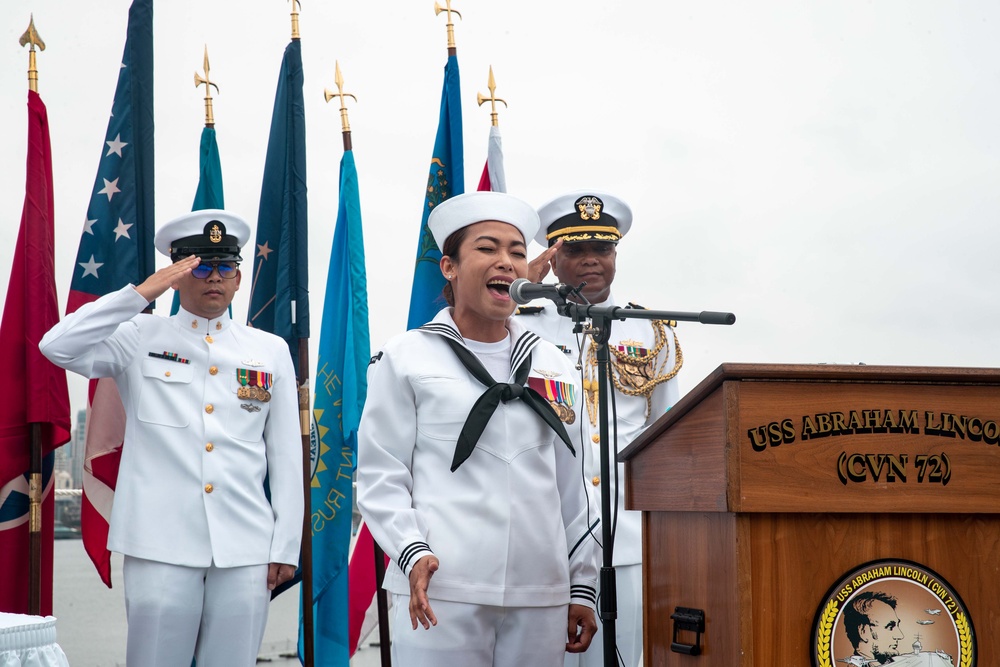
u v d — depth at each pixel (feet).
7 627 10.77
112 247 24.77
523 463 15.66
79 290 24.38
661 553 14.58
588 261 23.40
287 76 26.55
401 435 15.93
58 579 38.47
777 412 11.78
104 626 33.06
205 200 26.40
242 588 21.31
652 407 23.24
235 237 23.20
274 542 21.94
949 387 12.01
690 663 13.29
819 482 11.74
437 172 26.91
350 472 25.66
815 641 11.58
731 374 11.65
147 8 25.84
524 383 16.08
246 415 22.38
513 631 15.40
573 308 15.11
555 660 15.60
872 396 11.91
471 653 15.11
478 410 15.47
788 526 11.78
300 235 25.91
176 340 22.43
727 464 11.67
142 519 21.03
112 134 25.18
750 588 11.62
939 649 11.78
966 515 12.03
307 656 24.17
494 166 27.66
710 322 13.76
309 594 24.41
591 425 22.20
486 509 15.31
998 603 11.93
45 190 24.00
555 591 15.62
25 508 23.45
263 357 23.02
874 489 11.80
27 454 23.40
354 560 26.13
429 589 15.11
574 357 22.94
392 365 16.08
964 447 11.96
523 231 16.69
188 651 21.11
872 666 11.66
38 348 23.22
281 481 22.45
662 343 23.53
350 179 26.61
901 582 11.82
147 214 25.53
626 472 15.80
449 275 16.76
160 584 20.80
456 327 16.60
